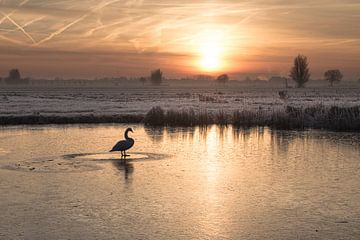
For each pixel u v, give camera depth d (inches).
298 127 1563.7
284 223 522.0
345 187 689.0
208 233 490.0
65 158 944.9
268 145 1150.3
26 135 1357.0
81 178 748.0
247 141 1229.7
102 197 629.9
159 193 652.7
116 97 4192.9
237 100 3331.7
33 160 917.8
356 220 531.8
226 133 1417.3
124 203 601.0
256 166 861.8
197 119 1692.9
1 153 1011.3
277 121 1599.4
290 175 775.7
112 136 1337.4
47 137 1306.6
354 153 1015.6
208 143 1189.7
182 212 562.9
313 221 528.4
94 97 4160.9
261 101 3171.8
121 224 518.6
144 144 1168.2
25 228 505.0
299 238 474.6
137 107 2512.3
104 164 876.6
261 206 588.4
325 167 850.1
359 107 1653.5
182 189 676.7
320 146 1126.4
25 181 724.0
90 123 1755.7
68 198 624.4
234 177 759.7
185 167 848.9
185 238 475.5
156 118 1697.8
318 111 1680.6
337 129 1509.6
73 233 489.7
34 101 3211.1
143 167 845.8
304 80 7401.6
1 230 498.9
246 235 483.8
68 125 1672.0
